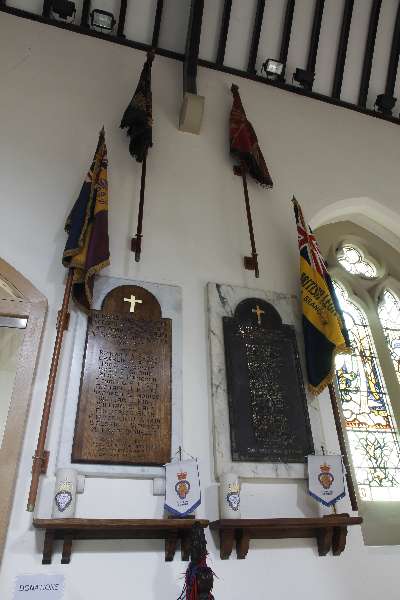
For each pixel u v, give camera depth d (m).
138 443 3.53
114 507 3.37
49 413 3.45
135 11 5.68
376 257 5.88
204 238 4.71
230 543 3.41
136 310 4.04
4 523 3.12
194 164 5.12
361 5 6.35
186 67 5.48
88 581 3.14
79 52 5.33
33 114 4.78
